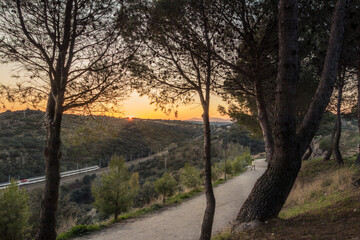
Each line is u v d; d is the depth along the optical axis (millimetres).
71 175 59875
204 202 12914
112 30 4855
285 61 4469
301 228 3766
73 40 4742
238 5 4992
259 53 5645
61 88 4727
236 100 9398
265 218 4543
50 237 4684
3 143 55281
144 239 7293
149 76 5121
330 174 11164
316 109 4789
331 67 4820
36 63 4914
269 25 5480
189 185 18297
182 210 11281
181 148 86375
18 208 6516
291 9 4383
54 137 4781
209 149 4332
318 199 7336
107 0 4676
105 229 8617
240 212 4914
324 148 22938
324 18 5895
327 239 3021
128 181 10344
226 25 5012
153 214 10773
